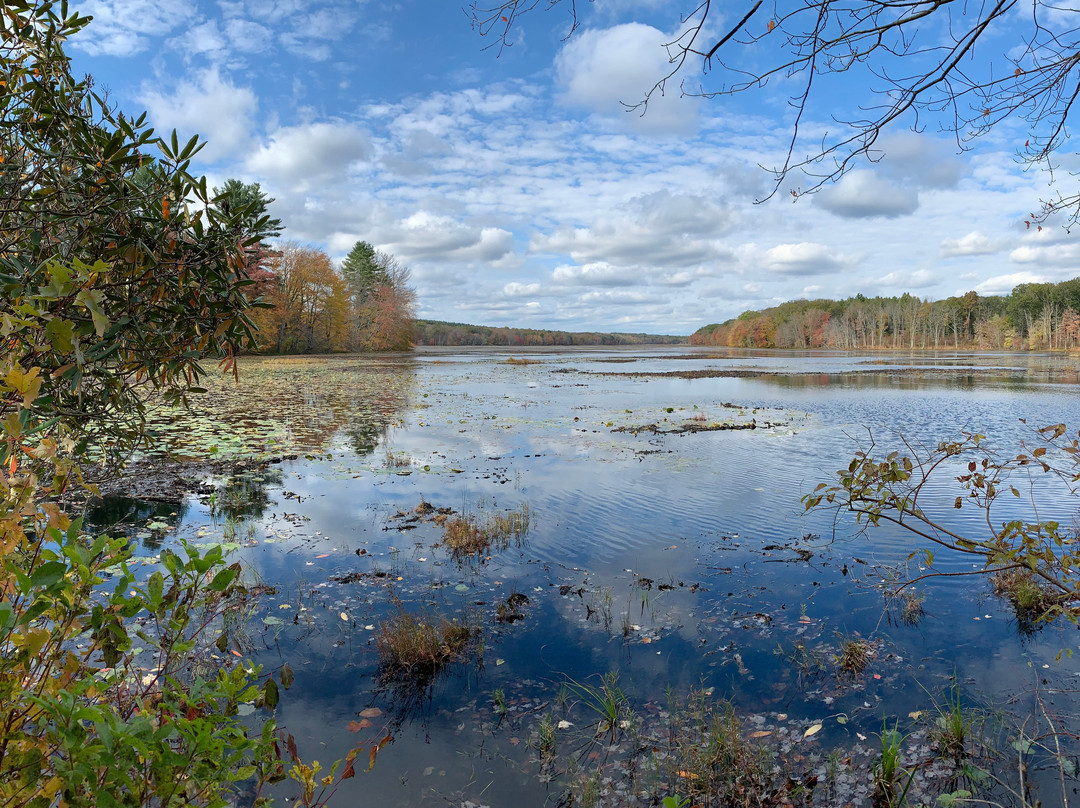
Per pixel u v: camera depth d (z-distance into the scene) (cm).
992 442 1226
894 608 502
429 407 1797
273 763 136
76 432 204
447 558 600
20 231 177
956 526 710
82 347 177
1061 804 291
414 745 332
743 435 1350
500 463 1046
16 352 150
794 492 861
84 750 102
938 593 530
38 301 152
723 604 509
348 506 768
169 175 190
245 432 1270
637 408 1839
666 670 410
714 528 705
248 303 205
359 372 3225
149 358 198
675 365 4653
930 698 379
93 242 182
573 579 557
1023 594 499
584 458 1093
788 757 328
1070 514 735
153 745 111
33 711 117
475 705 368
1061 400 2014
